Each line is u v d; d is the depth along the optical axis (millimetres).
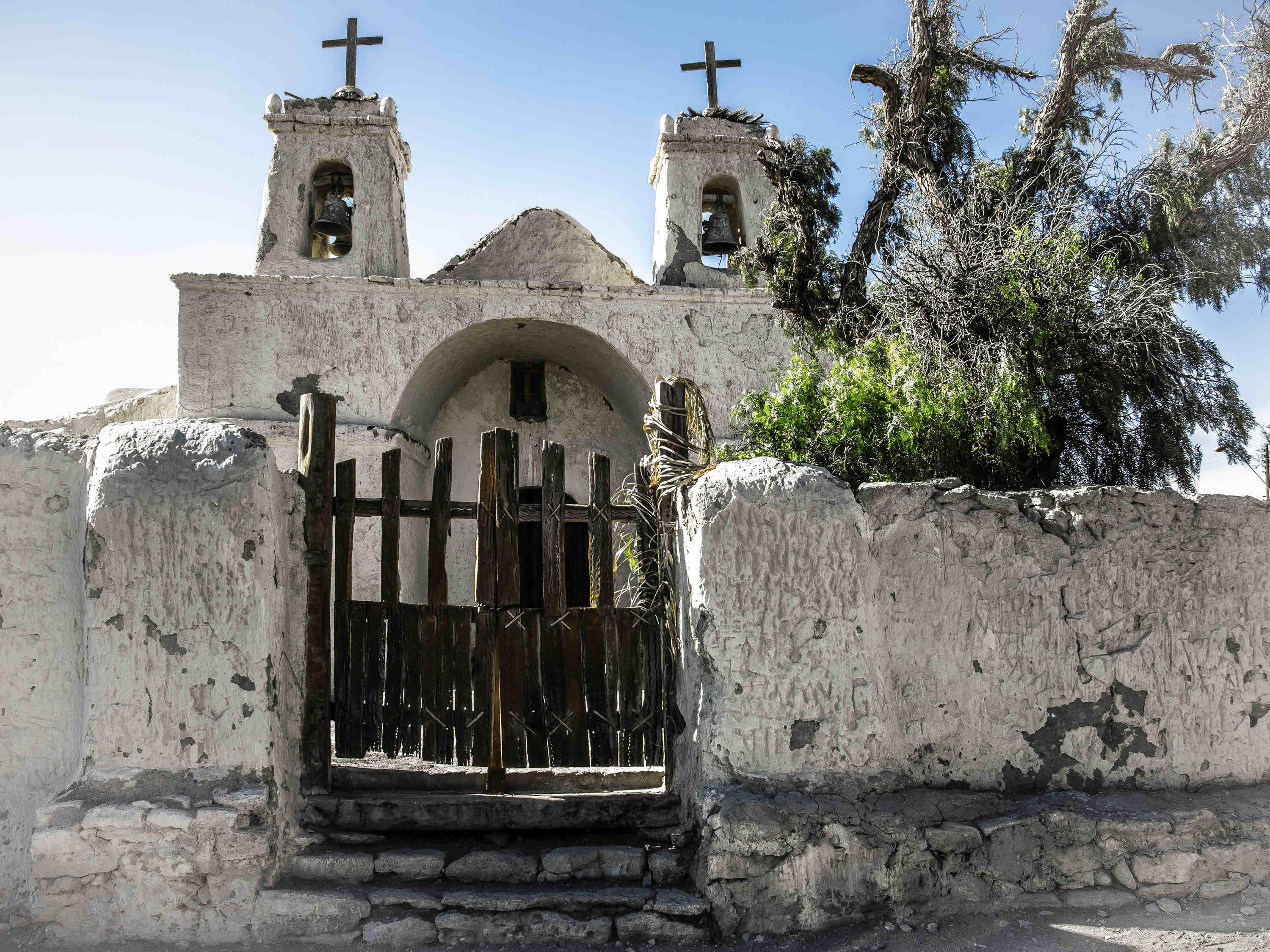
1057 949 3615
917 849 3951
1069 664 4406
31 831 3914
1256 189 7223
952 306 5992
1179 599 4539
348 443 9891
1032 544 4434
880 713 4129
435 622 4484
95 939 3707
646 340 10734
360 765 5031
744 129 12070
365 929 3756
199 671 3910
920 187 6938
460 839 4266
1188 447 6570
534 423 12156
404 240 11805
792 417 6047
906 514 4344
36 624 4082
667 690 4551
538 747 4453
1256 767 4551
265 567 3994
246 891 3764
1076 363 5980
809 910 3844
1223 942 3629
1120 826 4066
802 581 4117
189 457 3996
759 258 7504
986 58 7484
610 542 4668
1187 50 7375
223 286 10086
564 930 3797
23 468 4129
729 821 3852
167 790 3848
